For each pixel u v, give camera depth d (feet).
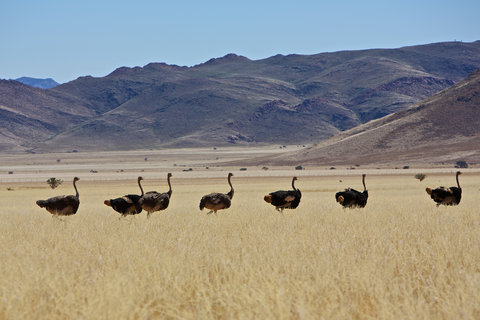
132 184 616.80
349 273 57.31
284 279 53.93
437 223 100.53
